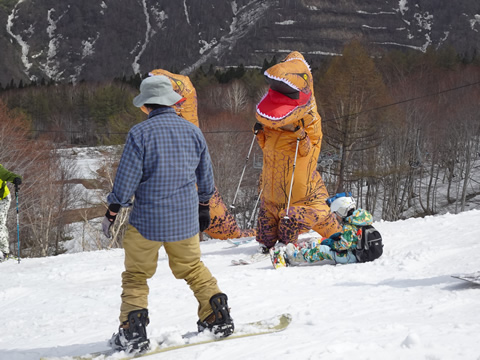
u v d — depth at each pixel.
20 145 34.03
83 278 8.18
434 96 61.28
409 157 47.16
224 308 3.61
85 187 41.00
